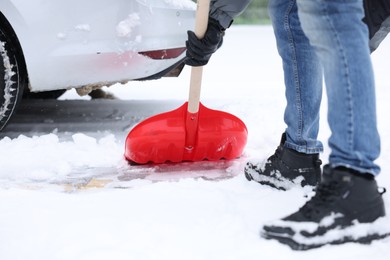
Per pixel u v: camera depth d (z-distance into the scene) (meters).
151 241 1.81
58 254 1.72
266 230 1.84
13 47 3.14
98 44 3.16
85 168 2.81
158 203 2.14
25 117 4.02
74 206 2.12
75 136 3.21
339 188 1.80
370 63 1.78
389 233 1.86
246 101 4.51
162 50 3.30
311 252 1.77
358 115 1.76
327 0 1.78
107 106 4.50
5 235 1.86
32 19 3.03
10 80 3.17
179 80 6.02
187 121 2.78
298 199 2.20
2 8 3.01
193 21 3.40
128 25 3.18
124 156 2.93
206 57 2.39
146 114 4.20
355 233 1.82
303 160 2.38
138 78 3.39
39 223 1.95
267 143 3.28
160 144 2.79
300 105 2.34
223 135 2.84
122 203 2.14
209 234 1.87
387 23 2.44
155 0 3.25
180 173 2.75
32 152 3.01
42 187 2.53
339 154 1.81
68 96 4.97
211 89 5.54
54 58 3.10
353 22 1.77
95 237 1.83
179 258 1.71
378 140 1.81
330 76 1.80
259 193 2.33
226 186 2.42
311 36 1.84
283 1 2.31
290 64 2.34
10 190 2.31
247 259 1.71
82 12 3.11
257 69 7.14
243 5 2.36
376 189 1.85
